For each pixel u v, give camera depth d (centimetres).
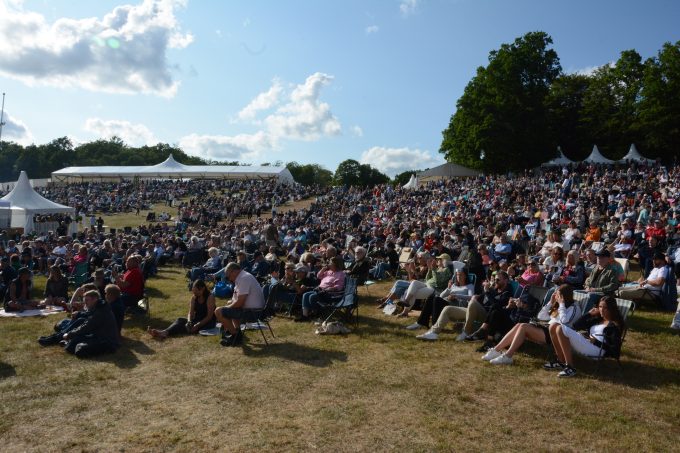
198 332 936
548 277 1114
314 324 1001
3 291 1240
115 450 486
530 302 832
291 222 3000
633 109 5703
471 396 612
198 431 525
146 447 491
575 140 6056
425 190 4219
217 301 1274
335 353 800
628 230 1609
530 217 2392
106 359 785
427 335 879
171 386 662
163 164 6869
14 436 521
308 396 618
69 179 7162
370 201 4275
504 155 5156
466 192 3728
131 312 1107
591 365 722
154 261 1758
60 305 1184
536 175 4647
